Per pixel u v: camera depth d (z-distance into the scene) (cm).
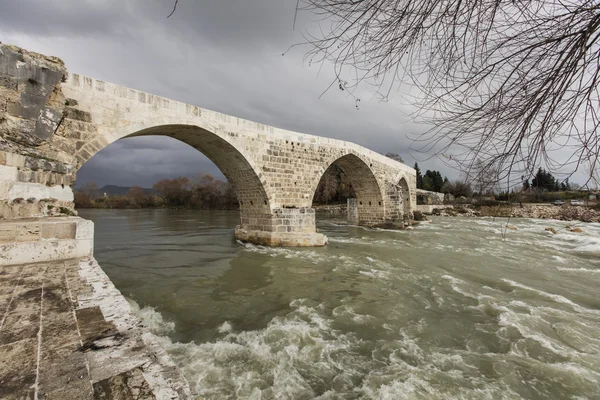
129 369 226
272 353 579
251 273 1152
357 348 602
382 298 885
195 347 600
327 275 1126
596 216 3000
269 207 1688
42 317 314
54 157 816
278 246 1689
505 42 253
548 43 243
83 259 568
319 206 5072
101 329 291
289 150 1766
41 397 188
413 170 3775
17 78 733
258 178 1611
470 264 1302
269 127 1664
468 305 830
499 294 920
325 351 588
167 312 781
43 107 786
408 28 264
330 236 2167
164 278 1080
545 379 502
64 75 848
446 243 1866
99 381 209
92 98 992
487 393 464
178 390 204
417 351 591
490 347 609
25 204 695
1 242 515
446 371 524
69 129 932
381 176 2706
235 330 683
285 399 454
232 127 1470
